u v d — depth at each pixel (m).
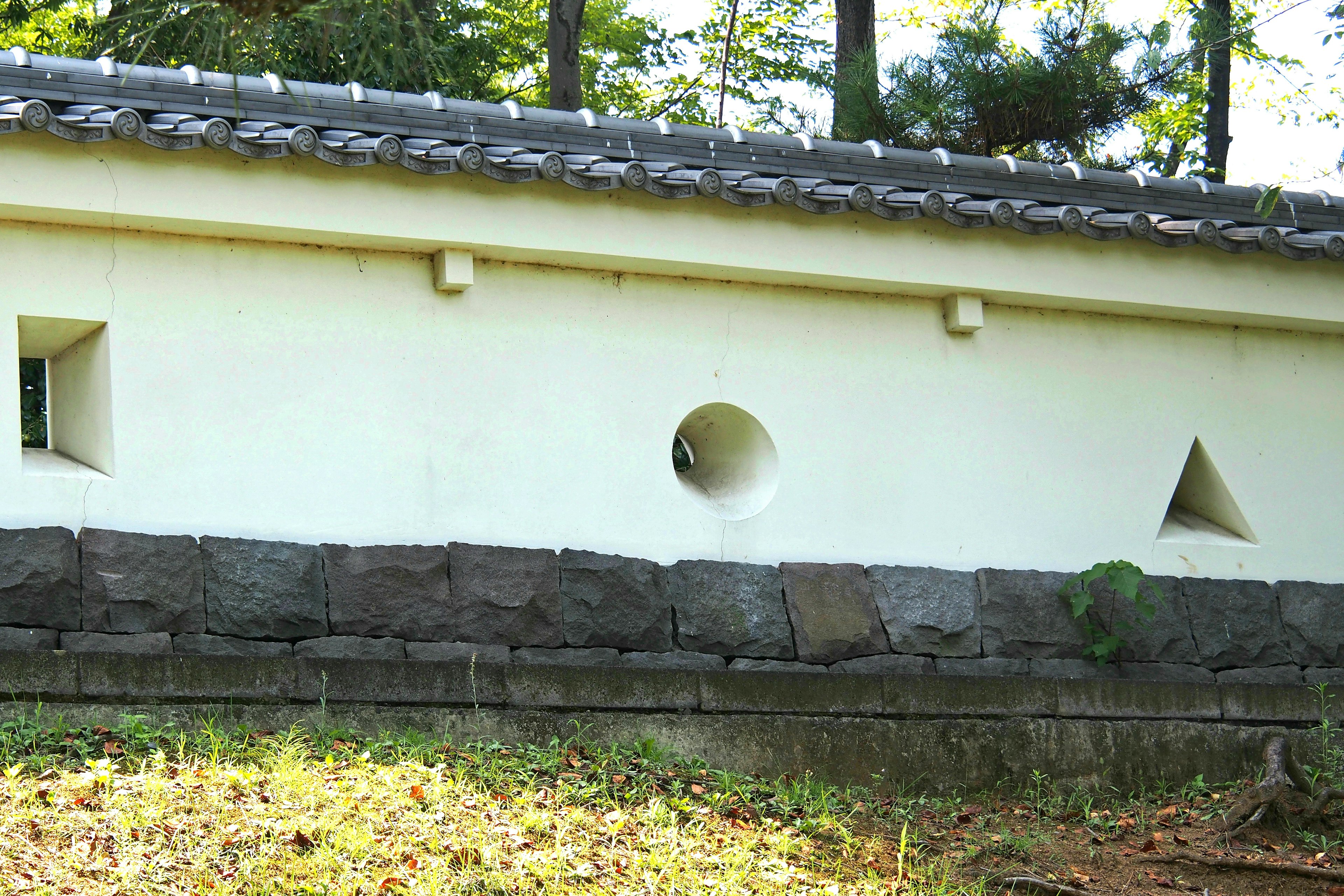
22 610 6.31
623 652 7.43
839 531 8.10
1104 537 8.63
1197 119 16.44
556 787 6.05
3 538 6.36
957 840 6.62
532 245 7.34
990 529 8.41
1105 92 15.14
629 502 7.72
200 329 7.00
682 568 7.65
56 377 7.43
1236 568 8.88
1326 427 9.28
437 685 6.45
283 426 7.09
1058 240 8.38
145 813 5.15
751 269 7.80
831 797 6.75
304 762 5.81
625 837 5.72
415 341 7.41
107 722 5.85
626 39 18.83
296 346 7.18
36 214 6.60
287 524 7.02
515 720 6.54
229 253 7.11
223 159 6.78
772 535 7.97
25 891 4.64
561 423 7.64
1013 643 8.16
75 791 5.27
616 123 7.47
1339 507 9.21
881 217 7.75
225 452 6.96
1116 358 8.88
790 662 7.71
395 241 7.20
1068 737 7.47
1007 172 8.17
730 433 8.32
